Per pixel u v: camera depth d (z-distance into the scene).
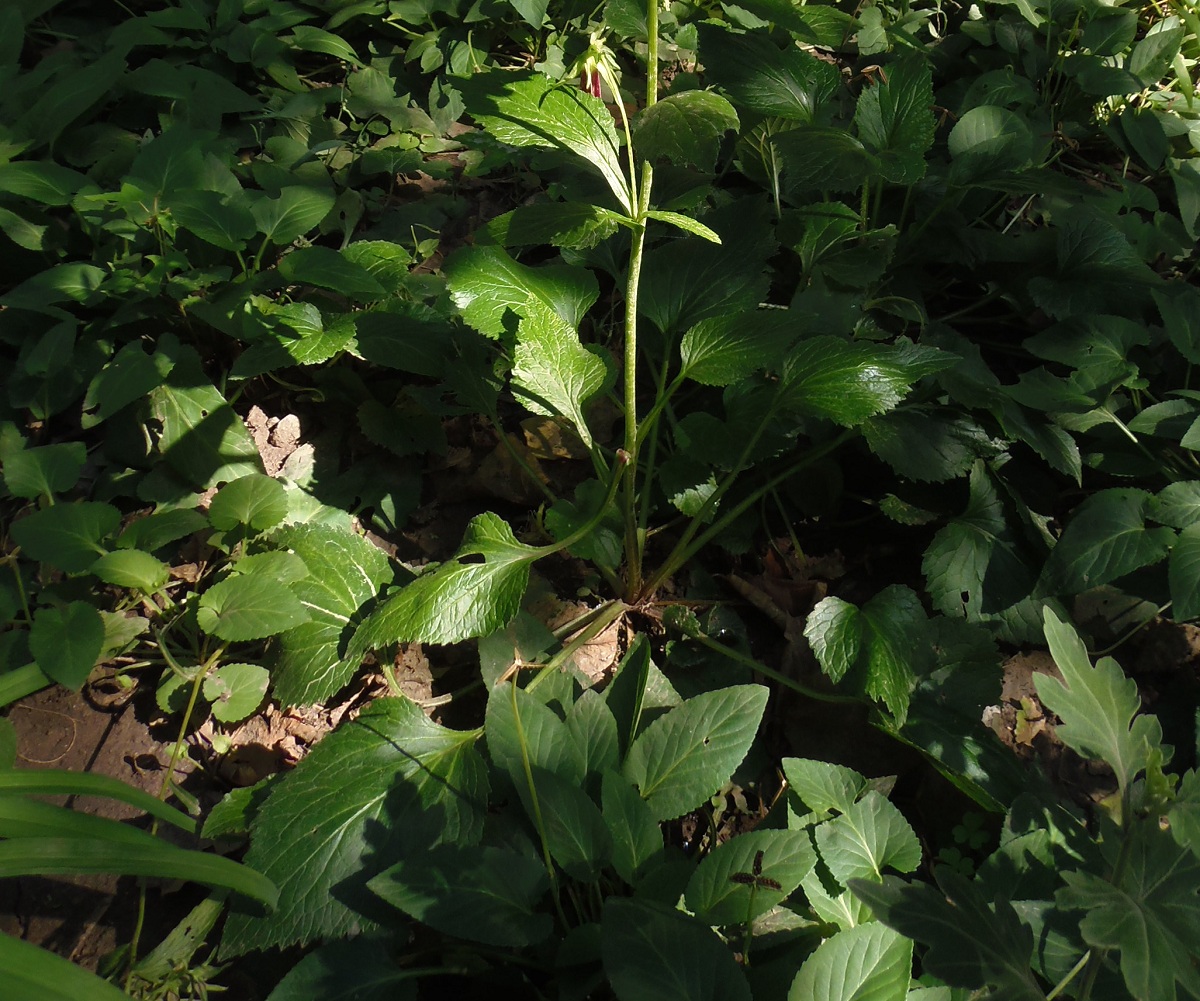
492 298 0.72
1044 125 1.05
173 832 0.63
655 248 0.86
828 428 0.79
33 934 0.60
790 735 0.69
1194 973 0.46
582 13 1.09
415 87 1.08
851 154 0.75
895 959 0.51
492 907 0.54
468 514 0.80
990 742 0.66
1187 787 0.51
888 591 0.66
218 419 0.77
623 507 0.69
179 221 0.79
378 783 0.61
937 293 0.94
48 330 0.79
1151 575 0.76
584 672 0.71
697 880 0.55
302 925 0.56
